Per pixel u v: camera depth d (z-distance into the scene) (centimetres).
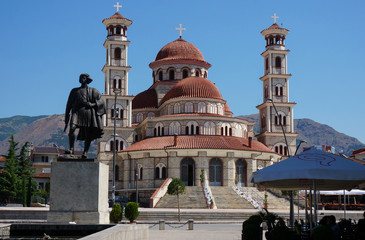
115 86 11131
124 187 10056
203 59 12306
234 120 10312
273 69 11681
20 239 1964
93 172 2325
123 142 10869
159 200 8138
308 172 2295
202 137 9775
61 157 2359
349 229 2791
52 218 2270
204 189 8594
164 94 11906
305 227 3216
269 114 11438
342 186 3069
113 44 11250
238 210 7250
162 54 12312
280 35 11881
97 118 2486
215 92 10762
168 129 10169
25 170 11094
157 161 9638
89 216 2283
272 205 8119
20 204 9312
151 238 3672
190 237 3772
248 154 9712
